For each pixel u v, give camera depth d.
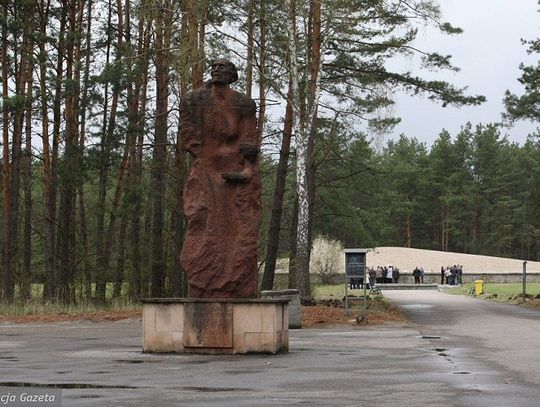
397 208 108.62
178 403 9.66
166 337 15.88
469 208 114.50
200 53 29.69
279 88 33.38
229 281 16.03
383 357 15.26
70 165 33.06
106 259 37.50
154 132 36.56
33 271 51.16
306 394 10.46
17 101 31.42
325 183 42.34
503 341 19.27
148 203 38.12
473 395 10.36
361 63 37.34
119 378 12.11
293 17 31.45
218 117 16.39
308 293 31.95
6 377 12.23
